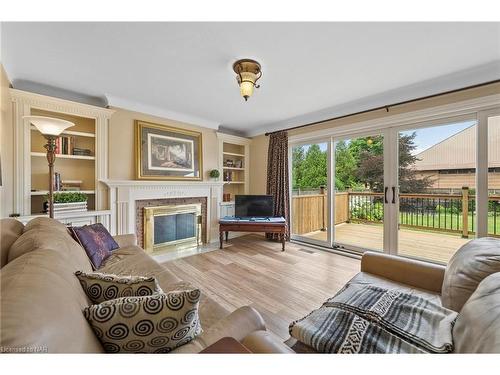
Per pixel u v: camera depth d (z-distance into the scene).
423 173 2.87
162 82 2.57
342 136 3.64
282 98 3.02
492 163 2.35
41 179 2.78
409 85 2.61
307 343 1.03
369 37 1.76
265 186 4.63
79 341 0.62
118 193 3.09
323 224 3.91
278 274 2.69
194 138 3.98
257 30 1.69
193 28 1.67
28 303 0.57
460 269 1.19
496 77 2.21
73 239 1.73
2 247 1.17
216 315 1.23
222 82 2.56
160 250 3.62
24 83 2.55
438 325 1.02
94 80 2.52
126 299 0.80
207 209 4.20
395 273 1.57
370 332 1.02
